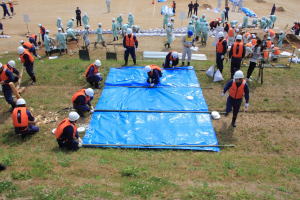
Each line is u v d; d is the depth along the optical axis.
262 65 13.84
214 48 22.52
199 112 10.99
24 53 12.76
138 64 16.05
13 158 7.70
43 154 8.26
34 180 6.57
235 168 7.67
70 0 41.94
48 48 20.73
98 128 9.99
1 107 11.59
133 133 9.76
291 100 12.22
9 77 10.73
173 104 11.58
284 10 38.22
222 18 29.94
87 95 10.65
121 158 8.22
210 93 12.74
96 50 21.81
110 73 14.51
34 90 13.02
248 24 30.47
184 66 15.45
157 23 30.53
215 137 9.62
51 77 14.34
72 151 8.70
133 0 42.34
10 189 6.07
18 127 9.18
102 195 5.96
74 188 6.19
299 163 8.12
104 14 34.59
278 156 8.68
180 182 6.84
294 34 24.80
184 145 9.12
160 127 10.11
